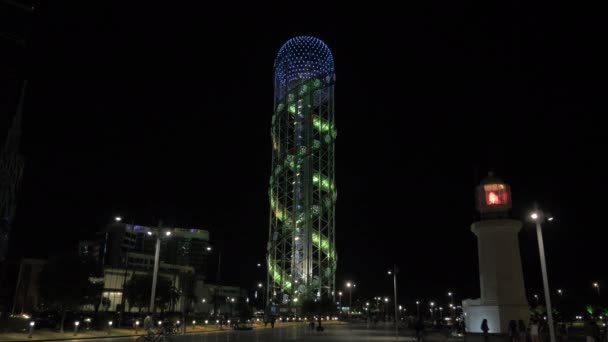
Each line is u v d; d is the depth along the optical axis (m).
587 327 26.95
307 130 114.56
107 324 50.81
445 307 130.25
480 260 47.62
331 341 38.50
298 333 52.06
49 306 59.81
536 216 28.84
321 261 109.50
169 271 123.69
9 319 49.56
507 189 48.06
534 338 30.70
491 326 45.00
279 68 125.81
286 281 106.56
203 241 193.88
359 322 103.25
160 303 73.44
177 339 39.03
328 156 114.81
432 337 45.84
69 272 48.81
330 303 100.19
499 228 46.47
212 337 42.47
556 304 72.50
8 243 111.00
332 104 119.19
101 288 53.25
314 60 123.62
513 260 45.84
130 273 112.00
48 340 35.69
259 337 43.34
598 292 74.12
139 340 29.73
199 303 143.00
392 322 106.50
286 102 118.44
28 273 107.38
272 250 110.31
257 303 179.50
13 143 117.62
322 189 113.00
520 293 45.19
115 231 134.75
